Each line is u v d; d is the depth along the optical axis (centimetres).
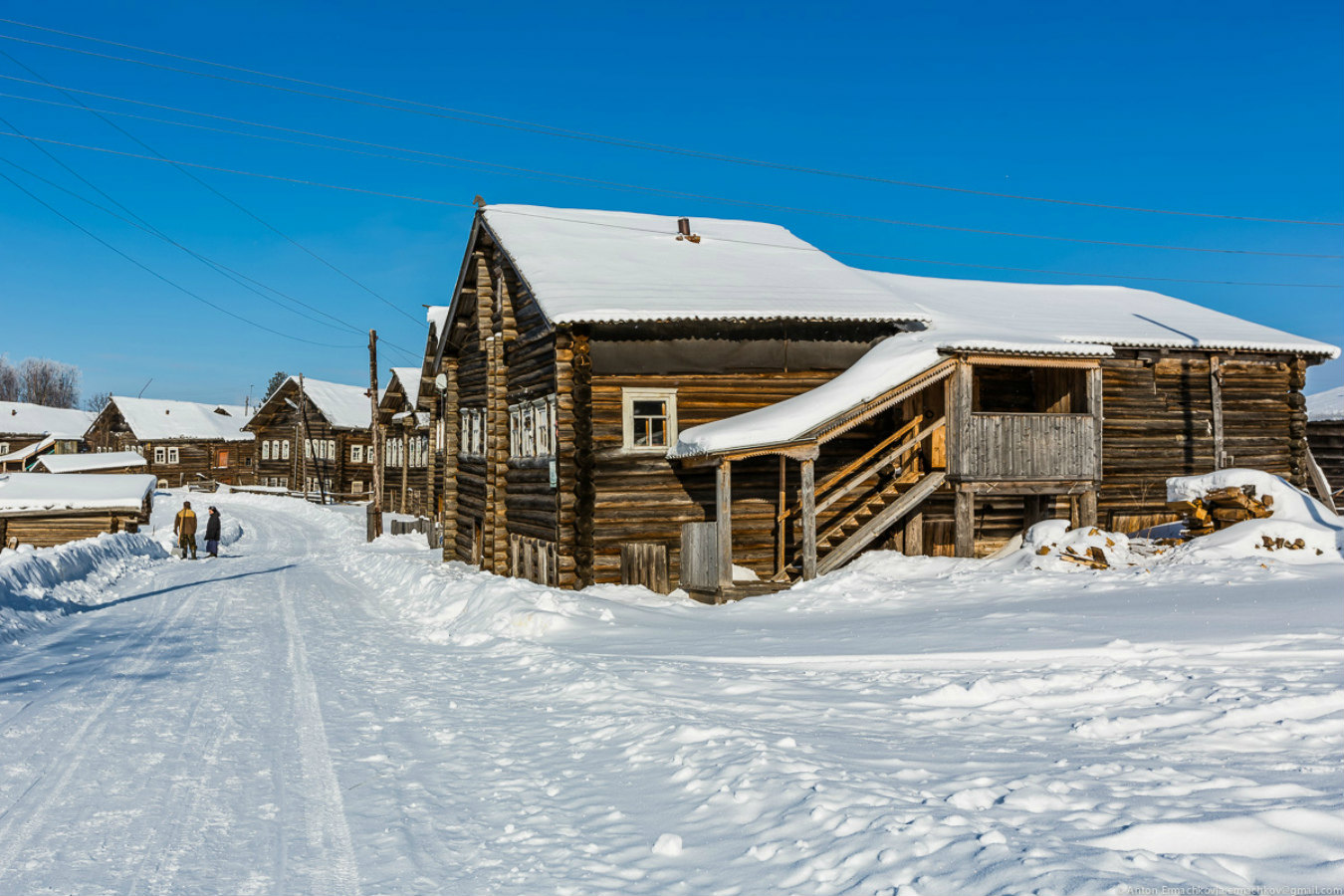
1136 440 2256
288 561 2977
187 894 467
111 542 2644
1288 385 2395
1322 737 587
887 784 538
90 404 14750
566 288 1856
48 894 468
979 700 770
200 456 7869
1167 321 2433
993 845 419
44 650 1267
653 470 1884
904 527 1977
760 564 1917
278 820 578
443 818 572
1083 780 525
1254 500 1631
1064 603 1234
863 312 1884
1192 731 627
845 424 1695
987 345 1761
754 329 1947
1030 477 1808
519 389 2244
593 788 610
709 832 507
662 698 833
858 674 911
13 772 690
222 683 1031
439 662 1167
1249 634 927
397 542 3638
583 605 1464
